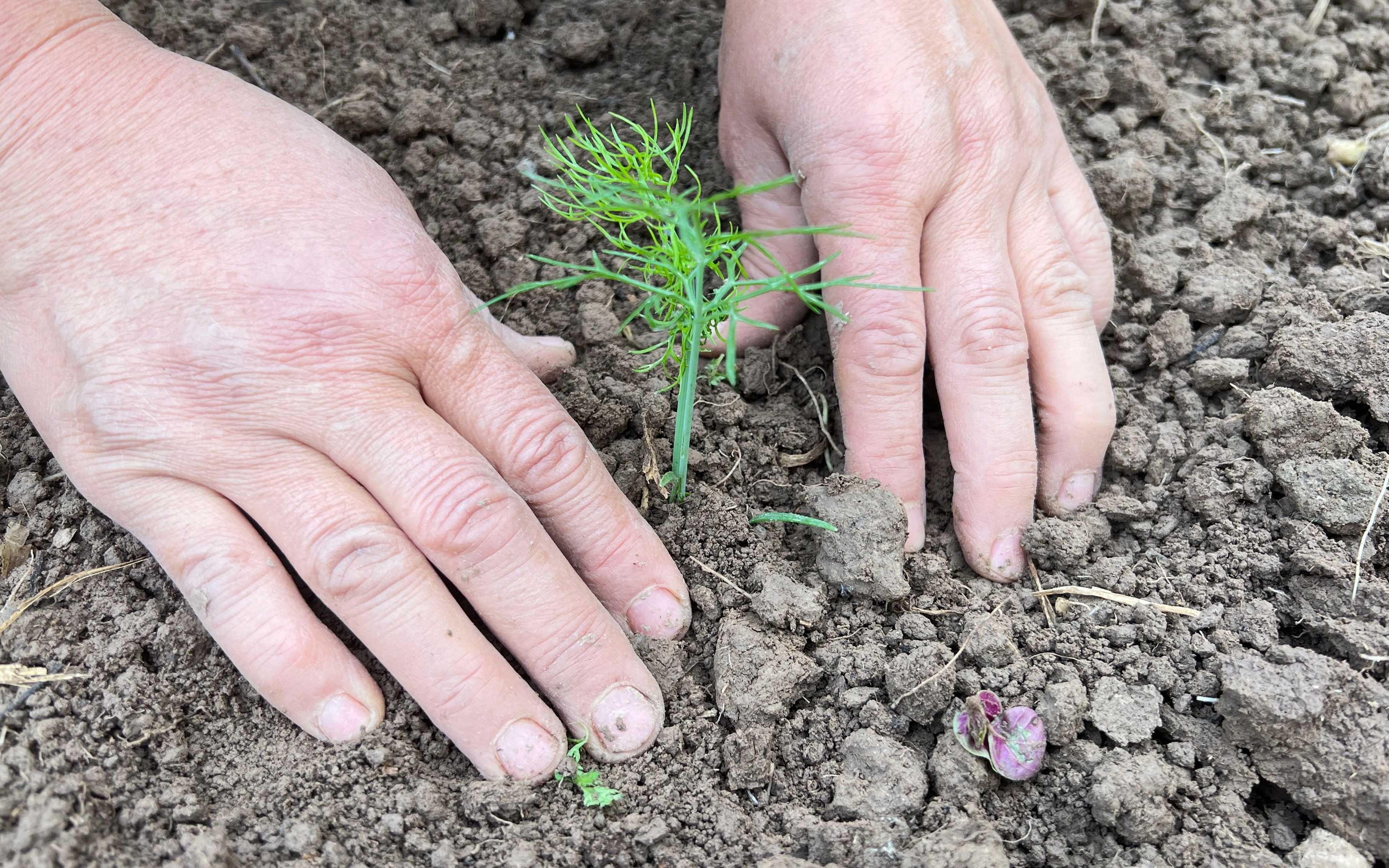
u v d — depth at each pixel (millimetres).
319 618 365
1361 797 341
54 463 388
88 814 333
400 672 343
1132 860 343
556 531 361
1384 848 340
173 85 365
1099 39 479
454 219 443
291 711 349
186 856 331
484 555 341
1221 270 430
